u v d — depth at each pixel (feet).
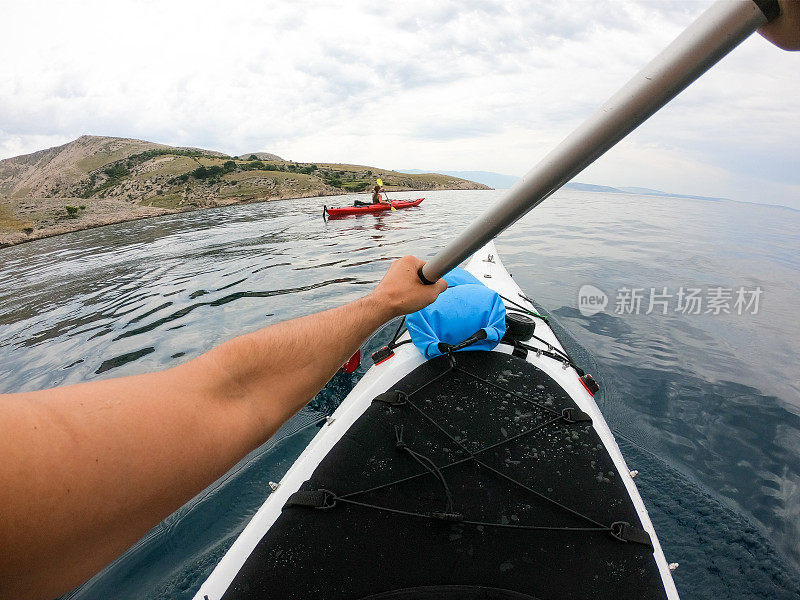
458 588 4.50
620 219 45.70
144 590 6.54
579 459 5.86
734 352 13.89
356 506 5.27
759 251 29.91
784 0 1.15
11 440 0.93
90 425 1.06
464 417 6.51
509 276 15.33
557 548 4.85
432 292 2.50
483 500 5.33
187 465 1.24
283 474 8.55
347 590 4.50
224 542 7.23
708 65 1.39
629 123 1.61
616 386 11.95
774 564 6.66
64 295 21.91
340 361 1.83
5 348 15.99
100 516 1.07
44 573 1.04
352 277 22.48
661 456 9.32
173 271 25.25
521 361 7.68
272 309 18.26
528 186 1.96
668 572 4.68
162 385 1.29
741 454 9.41
